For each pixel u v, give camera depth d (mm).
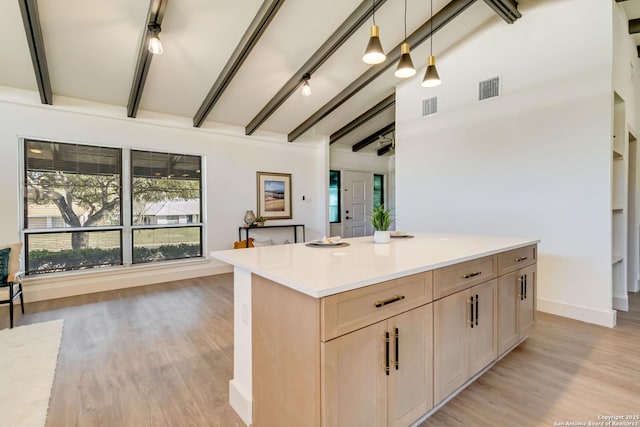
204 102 4289
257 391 1530
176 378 2033
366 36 3572
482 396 1800
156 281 4477
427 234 2908
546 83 3096
